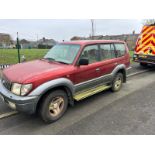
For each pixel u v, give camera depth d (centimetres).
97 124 365
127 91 589
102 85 515
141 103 482
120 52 577
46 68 379
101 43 498
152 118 394
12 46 2855
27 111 328
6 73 381
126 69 606
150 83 699
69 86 386
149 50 962
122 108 448
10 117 390
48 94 353
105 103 480
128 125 362
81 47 430
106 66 503
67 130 342
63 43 484
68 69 387
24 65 414
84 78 431
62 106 389
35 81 327
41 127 352
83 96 433
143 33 983
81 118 391
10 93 340
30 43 4472
